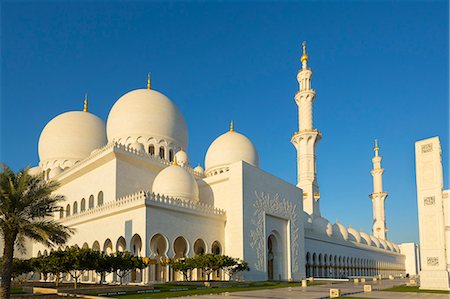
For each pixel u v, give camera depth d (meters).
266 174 61.12
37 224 29.92
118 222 47.91
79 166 60.62
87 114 77.31
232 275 51.34
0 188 29.14
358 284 51.47
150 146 64.19
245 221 54.12
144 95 67.44
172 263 45.38
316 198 84.44
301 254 66.69
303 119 84.69
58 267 34.88
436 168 40.44
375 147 119.81
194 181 55.69
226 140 72.75
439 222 39.22
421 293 34.25
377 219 118.31
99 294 31.33
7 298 28.09
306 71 86.31
